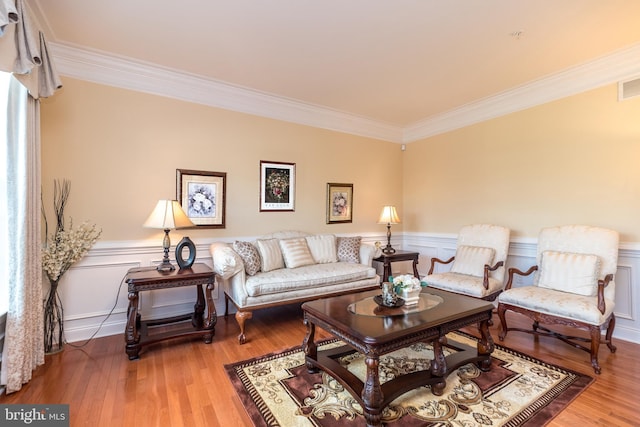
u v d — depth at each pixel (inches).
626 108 110.3
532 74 125.0
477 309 83.9
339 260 155.4
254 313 142.0
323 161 169.0
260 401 72.5
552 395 74.7
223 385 79.7
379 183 191.8
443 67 118.9
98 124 112.2
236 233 141.6
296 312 143.9
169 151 125.6
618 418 66.1
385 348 66.5
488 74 124.6
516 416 66.9
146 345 102.8
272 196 151.6
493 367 89.0
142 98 120.3
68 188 107.0
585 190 120.7
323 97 149.6
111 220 114.4
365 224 186.2
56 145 105.2
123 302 116.2
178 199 126.9
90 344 104.7
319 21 90.3
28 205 80.0
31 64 71.4
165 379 82.3
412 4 82.6
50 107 104.3
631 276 109.0
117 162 115.6
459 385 79.5
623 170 111.4
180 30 95.2
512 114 144.6
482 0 80.9
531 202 137.6
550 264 112.4
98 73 111.8
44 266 96.2
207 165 134.2
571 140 124.5
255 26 93.0
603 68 114.3
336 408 70.2
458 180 169.5
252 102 144.7
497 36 97.7
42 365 89.0
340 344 106.0
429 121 183.0
